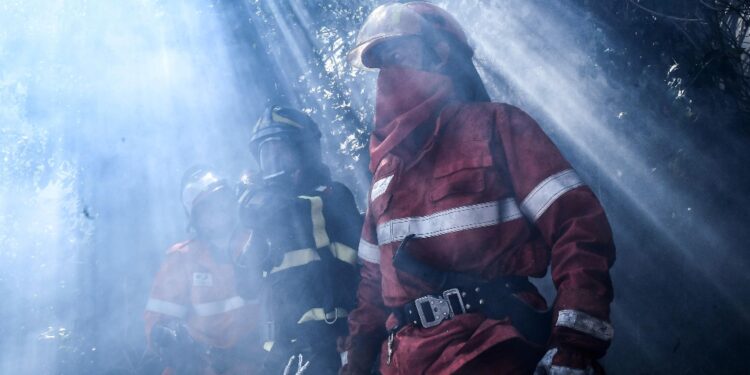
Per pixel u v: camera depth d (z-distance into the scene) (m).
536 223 2.30
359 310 2.86
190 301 4.65
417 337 2.40
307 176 4.03
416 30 2.54
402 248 2.42
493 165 2.34
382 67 2.59
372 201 2.61
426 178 2.43
